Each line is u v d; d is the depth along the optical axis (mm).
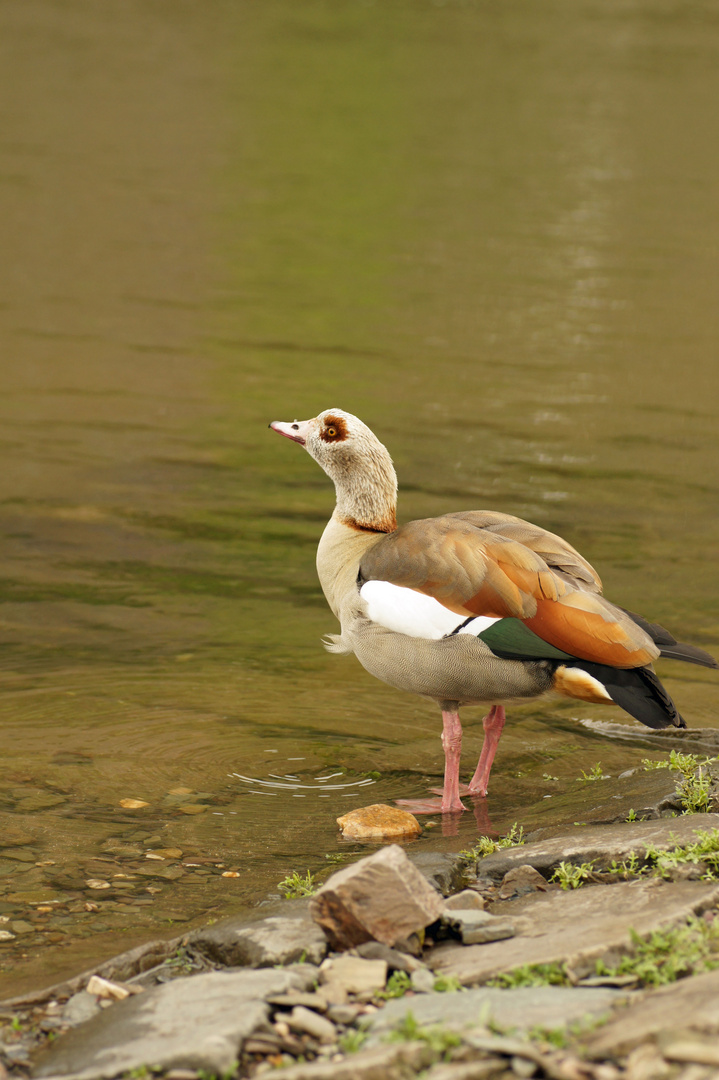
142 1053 5359
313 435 9883
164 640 12211
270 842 8289
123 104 53062
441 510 16719
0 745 9711
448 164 46344
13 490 16922
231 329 26859
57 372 23172
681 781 8570
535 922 6547
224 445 19531
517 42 75500
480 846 8008
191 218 36906
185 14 76062
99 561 14500
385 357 25297
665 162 48562
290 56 67125
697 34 80875
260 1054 5355
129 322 26984
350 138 49969
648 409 22500
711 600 13758
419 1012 5508
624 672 8281
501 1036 5145
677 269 33781
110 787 9055
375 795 9156
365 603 9117
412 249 34781
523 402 22609
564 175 45438
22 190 38562
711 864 6992
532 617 8430
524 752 10023
